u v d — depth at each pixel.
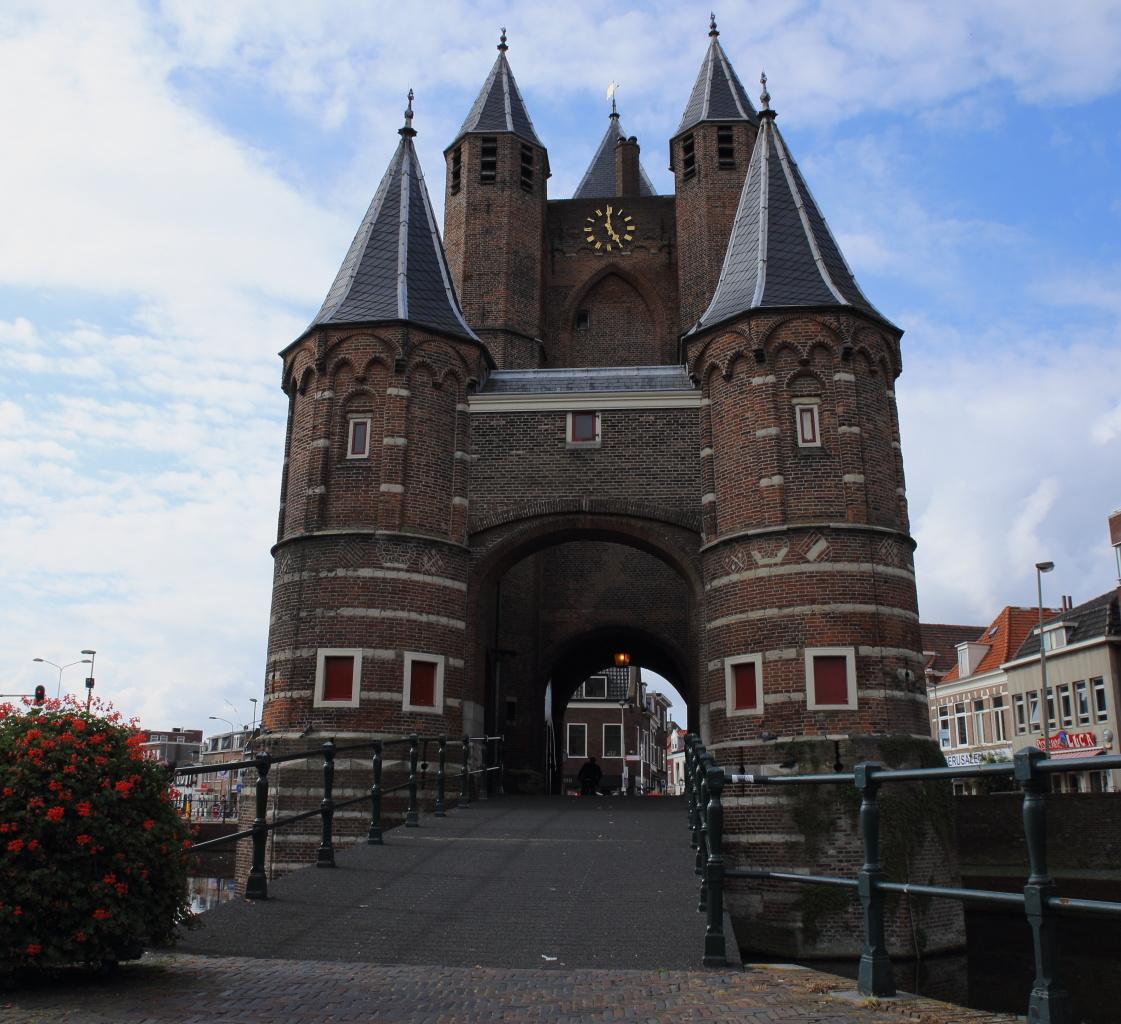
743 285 27.56
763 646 24.44
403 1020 6.91
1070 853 33.66
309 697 25.17
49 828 7.97
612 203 43.09
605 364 42.38
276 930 10.39
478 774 26.91
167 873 8.47
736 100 40.62
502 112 40.69
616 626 36.62
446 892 12.50
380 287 28.31
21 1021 6.67
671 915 11.25
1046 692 52.03
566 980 8.38
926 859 23.06
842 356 25.80
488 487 28.19
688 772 17.70
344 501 26.52
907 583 25.23
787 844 22.95
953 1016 6.65
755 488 25.53
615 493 27.91
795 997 7.54
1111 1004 23.45
